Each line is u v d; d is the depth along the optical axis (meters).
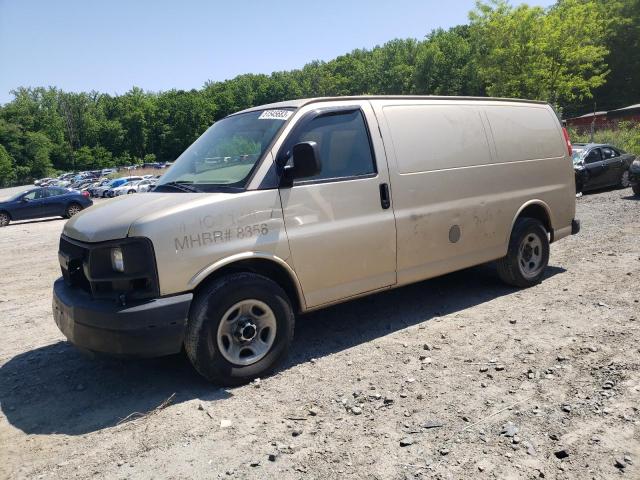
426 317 5.34
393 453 3.01
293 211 4.22
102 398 3.99
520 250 5.94
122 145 131.38
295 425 3.39
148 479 2.91
